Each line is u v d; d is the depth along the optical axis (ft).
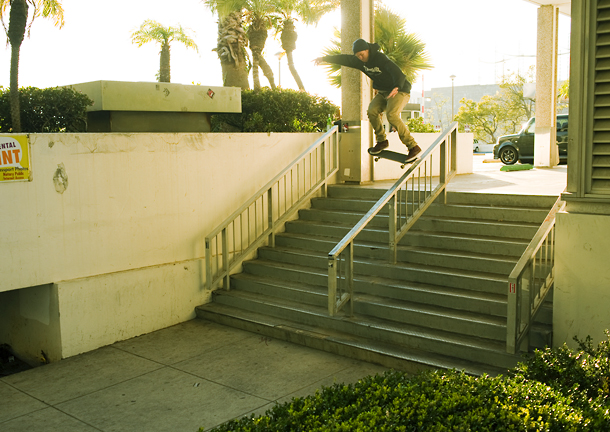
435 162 33.63
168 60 59.62
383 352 16.81
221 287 23.81
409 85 21.83
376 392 10.73
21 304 20.62
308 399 10.84
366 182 29.14
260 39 41.45
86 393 15.90
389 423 9.47
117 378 16.94
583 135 14.19
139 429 13.56
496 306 17.15
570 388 11.07
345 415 10.08
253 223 25.14
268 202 24.82
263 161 25.49
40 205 18.24
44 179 18.29
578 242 14.39
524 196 21.48
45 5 24.56
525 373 11.84
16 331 21.20
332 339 18.21
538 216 20.40
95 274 19.85
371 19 29.01
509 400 10.22
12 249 17.67
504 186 26.09
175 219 22.20
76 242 19.24
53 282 18.79
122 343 20.22
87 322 19.51
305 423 9.87
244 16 43.47
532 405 9.93
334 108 34.01
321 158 27.84
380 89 22.00
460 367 15.37
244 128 31.78
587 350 12.63
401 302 19.06
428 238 21.57
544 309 16.48
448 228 21.95
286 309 20.54
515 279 14.38
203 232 23.26
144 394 15.66
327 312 19.74
